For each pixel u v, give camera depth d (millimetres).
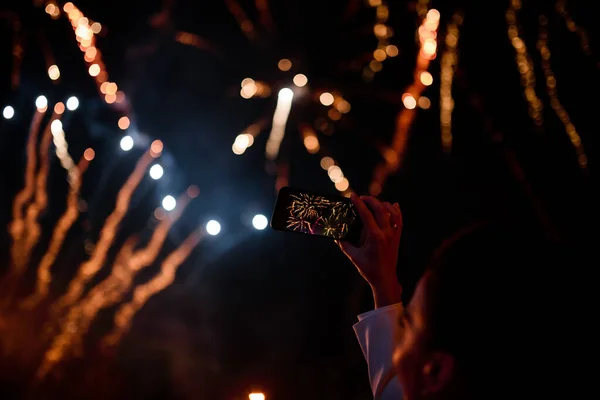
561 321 867
